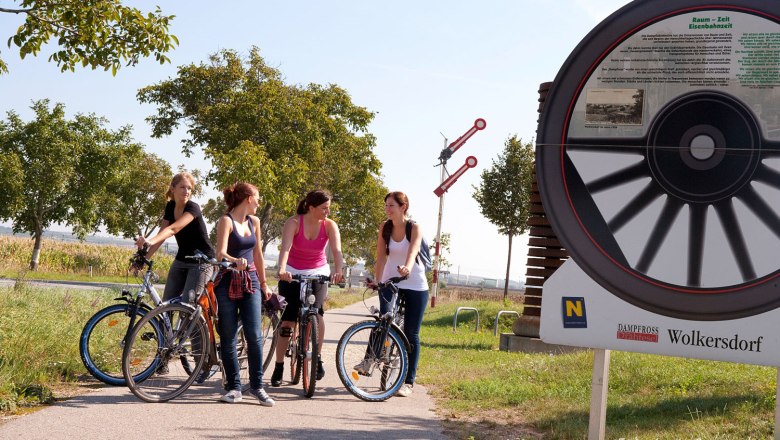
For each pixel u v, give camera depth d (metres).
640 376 8.12
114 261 48.00
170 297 7.45
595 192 4.86
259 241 6.94
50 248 48.44
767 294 4.50
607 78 4.85
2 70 13.03
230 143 44.50
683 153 4.68
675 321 4.70
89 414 5.59
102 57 12.55
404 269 7.29
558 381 8.29
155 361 6.38
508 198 34.59
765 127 4.53
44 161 47.81
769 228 4.50
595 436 5.00
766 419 5.81
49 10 12.29
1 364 6.30
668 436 5.40
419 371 9.60
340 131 49.47
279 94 45.66
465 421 6.30
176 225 7.10
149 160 58.59
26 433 4.89
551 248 13.75
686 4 4.69
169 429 5.29
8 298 11.62
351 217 55.03
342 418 6.11
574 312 4.91
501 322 20.27
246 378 7.50
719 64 4.62
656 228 4.74
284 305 7.34
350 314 23.91
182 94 47.75
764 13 4.53
